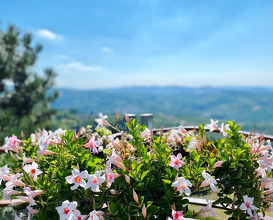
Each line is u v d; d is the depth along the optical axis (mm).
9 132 1979
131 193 667
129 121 779
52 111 3725
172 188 675
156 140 800
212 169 720
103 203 683
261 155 795
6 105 3781
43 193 727
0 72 3791
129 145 864
